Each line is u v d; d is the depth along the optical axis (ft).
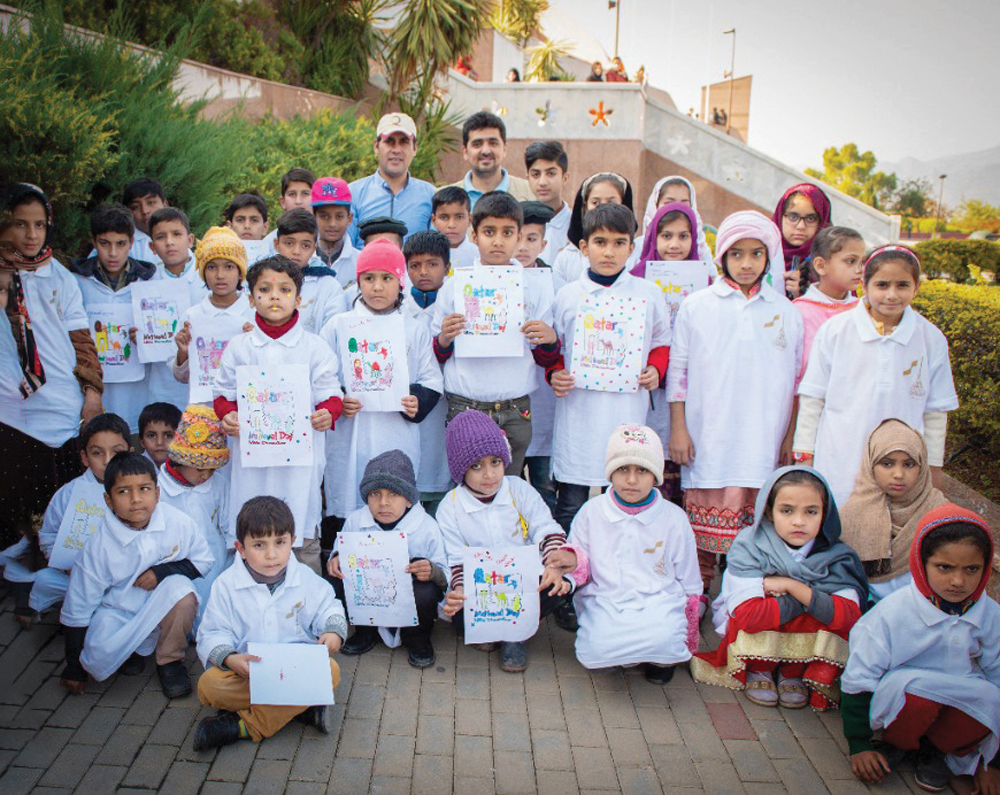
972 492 18.17
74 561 12.82
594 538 13.38
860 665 11.16
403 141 20.29
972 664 10.96
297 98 36.29
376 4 42.63
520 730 11.64
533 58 65.87
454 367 14.88
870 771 10.87
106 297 16.21
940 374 13.62
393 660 13.30
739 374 14.20
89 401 15.37
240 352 13.30
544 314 15.07
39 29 20.36
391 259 13.94
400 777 10.62
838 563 12.42
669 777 10.80
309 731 11.45
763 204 44.78
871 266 13.26
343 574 12.98
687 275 15.81
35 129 16.40
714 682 12.92
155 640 12.67
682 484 15.06
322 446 13.87
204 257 14.62
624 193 18.16
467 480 13.55
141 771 10.54
